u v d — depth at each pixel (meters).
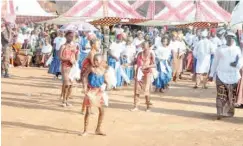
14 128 11.49
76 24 20.25
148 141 10.48
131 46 19.73
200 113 14.26
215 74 13.41
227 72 13.13
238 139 10.85
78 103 15.43
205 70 20.14
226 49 13.14
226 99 13.23
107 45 19.95
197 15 22.25
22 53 29.59
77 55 14.66
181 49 22.75
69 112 13.80
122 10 17.77
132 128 11.83
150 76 14.05
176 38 22.75
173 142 10.44
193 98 17.33
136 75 14.05
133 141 10.45
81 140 10.45
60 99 16.19
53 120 12.60
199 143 10.40
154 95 17.80
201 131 11.66
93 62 10.62
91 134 11.02
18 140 10.33
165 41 18.44
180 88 20.30
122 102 15.88
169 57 18.95
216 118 13.47
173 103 16.00
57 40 20.45
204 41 20.31
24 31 30.88
